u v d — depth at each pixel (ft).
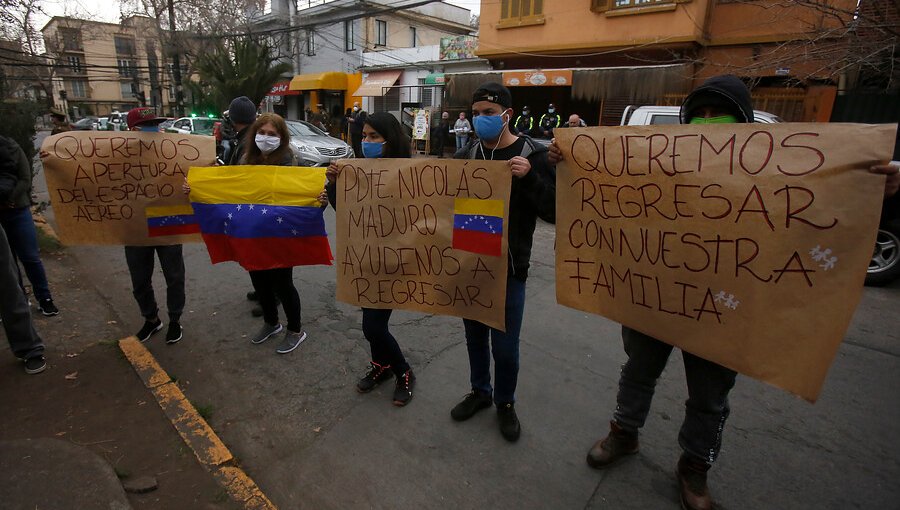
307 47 88.12
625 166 6.52
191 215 11.00
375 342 9.23
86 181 10.43
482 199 7.72
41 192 32.07
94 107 172.86
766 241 5.49
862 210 4.86
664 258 6.37
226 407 9.51
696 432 6.77
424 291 8.63
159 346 11.81
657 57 43.83
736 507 7.14
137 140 10.45
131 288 15.49
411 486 7.54
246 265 10.41
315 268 17.72
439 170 8.03
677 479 7.51
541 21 49.39
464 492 7.42
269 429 8.89
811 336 5.29
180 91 82.79
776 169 5.33
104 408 9.06
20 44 45.60
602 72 42.63
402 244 8.61
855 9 19.29
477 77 50.47
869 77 28.86
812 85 33.47
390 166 8.47
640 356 7.26
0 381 9.82
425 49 64.03
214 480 7.46
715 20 40.83
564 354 11.50
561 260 7.55
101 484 7.07
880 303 15.10
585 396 9.85
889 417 9.27
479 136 7.81
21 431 8.34
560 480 7.65
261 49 67.31
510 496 7.35
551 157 7.24
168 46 83.15
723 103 6.15
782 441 8.55
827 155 5.01
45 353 10.99
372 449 8.35
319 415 9.27
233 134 21.11
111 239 10.83
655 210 6.35
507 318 8.00
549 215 7.55
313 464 8.03
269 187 10.15
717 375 6.46
